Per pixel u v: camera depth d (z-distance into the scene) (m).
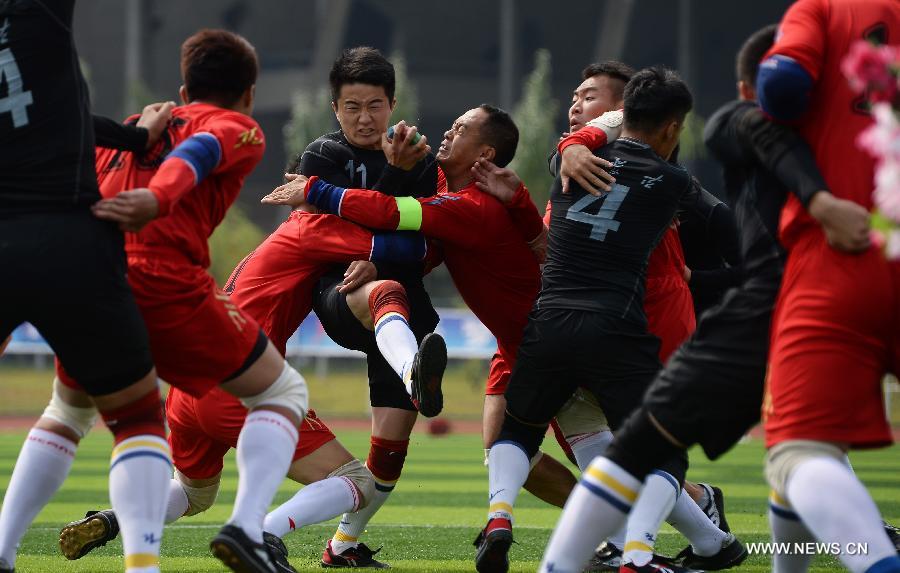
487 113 16.95
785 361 10.72
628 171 15.12
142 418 12.02
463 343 75.06
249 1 161.12
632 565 14.69
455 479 35.09
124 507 11.74
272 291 16.69
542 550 19.75
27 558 18.44
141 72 151.00
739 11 166.62
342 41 157.12
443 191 17.73
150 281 12.38
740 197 12.12
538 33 169.88
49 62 11.50
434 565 18.03
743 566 17.89
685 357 11.64
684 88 15.48
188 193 12.77
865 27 11.09
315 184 16.53
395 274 17.12
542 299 15.27
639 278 15.10
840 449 10.67
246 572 12.20
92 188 11.65
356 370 112.06
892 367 10.90
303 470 15.85
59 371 13.48
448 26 165.88
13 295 11.14
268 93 164.75
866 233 10.33
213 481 16.78
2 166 11.32
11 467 38.06
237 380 12.88
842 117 10.95
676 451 11.66
